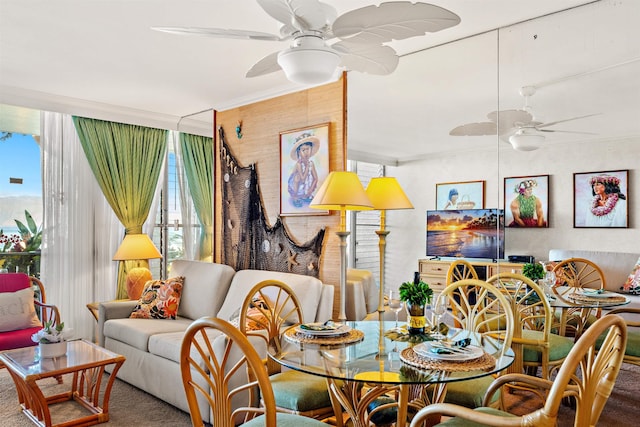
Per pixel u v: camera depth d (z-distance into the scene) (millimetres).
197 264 4395
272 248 4211
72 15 2725
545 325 2328
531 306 2611
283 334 2377
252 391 2322
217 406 1614
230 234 4668
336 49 2266
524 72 2805
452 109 3102
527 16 2719
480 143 2959
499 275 2541
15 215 4672
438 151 3143
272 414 1377
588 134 2531
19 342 3631
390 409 2414
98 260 4965
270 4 1874
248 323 3090
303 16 1986
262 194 4324
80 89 4238
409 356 1930
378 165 3438
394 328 2484
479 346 2111
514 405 2453
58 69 3682
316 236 3850
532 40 2775
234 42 3107
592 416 1525
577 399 1466
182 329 3699
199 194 5684
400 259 3312
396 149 3344
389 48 2289
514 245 2754
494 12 2658
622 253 2346
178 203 5711
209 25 2852
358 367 1817
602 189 2443
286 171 4082
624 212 2355
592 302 2391
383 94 3436
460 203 3014
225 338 2814
